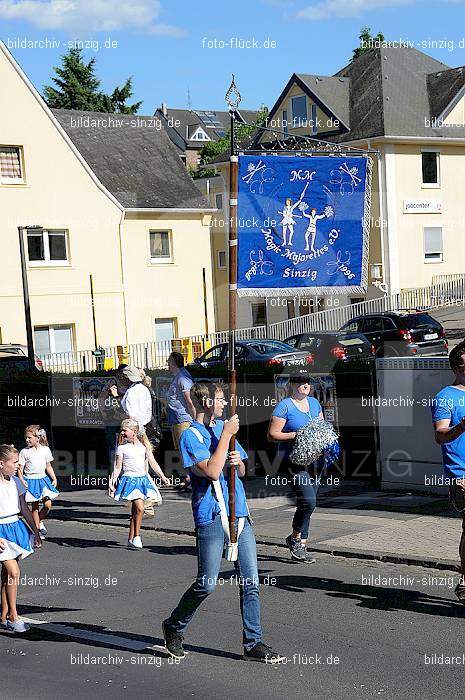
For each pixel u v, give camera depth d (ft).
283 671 22.36
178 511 46.21
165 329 133.90
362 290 32.17
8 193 118.21
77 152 123.54
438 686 20.97
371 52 158.81
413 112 148.56
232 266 24.14
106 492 54.54
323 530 38.37
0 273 117.50
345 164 32.17
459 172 151.53
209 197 163.43
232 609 28.43
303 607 27.99
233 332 23.62
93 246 125.70
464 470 26.00
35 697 21.38
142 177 136.67
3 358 97.45
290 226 31.14
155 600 29.99
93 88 247.09
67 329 123.85
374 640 24.47
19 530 26.94
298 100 155.43
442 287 147.33
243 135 168.14
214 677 22.15
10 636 26.53
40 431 41.88
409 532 36.99
